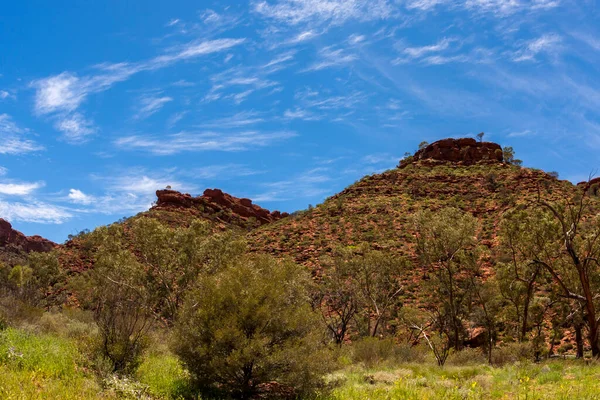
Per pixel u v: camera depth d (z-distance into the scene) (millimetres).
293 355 10602
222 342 10500
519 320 28547
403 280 38812
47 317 15484
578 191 53188
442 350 21953
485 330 28578
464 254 27047
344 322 31219
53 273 43656
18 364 9406
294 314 11305
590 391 9531
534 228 26734
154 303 25938
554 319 28797
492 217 54844
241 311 10812
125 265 24375
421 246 27344
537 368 14555
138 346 11305
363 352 20031
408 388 11016
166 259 28719
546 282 28438
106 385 9234
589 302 21859
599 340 22906
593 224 27047
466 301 27453
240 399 10766
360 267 32344
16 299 15383
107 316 11523
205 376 10750
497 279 27812
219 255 29391
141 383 10258
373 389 11617
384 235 51344
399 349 20797
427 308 30375
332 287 32031
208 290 11383
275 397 10789
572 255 22312
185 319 11227
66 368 9680
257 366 10633
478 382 12289
